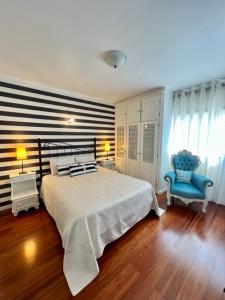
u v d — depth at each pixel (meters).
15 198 2.44
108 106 4.18
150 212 2.55
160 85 2.97
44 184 2.62
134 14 1.24
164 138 3.25
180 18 1.28
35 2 1.12
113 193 2.04
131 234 2.03
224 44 1.65
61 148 3.29
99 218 1.62
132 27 1.39
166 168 3.46
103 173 3.08
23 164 2.76
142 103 3.51
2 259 1.62
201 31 1.44
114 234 1.79
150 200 2.37
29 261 1.60
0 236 1.99
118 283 1.37
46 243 1.87
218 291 1.30
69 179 2.66
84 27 1.38
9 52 1.79
